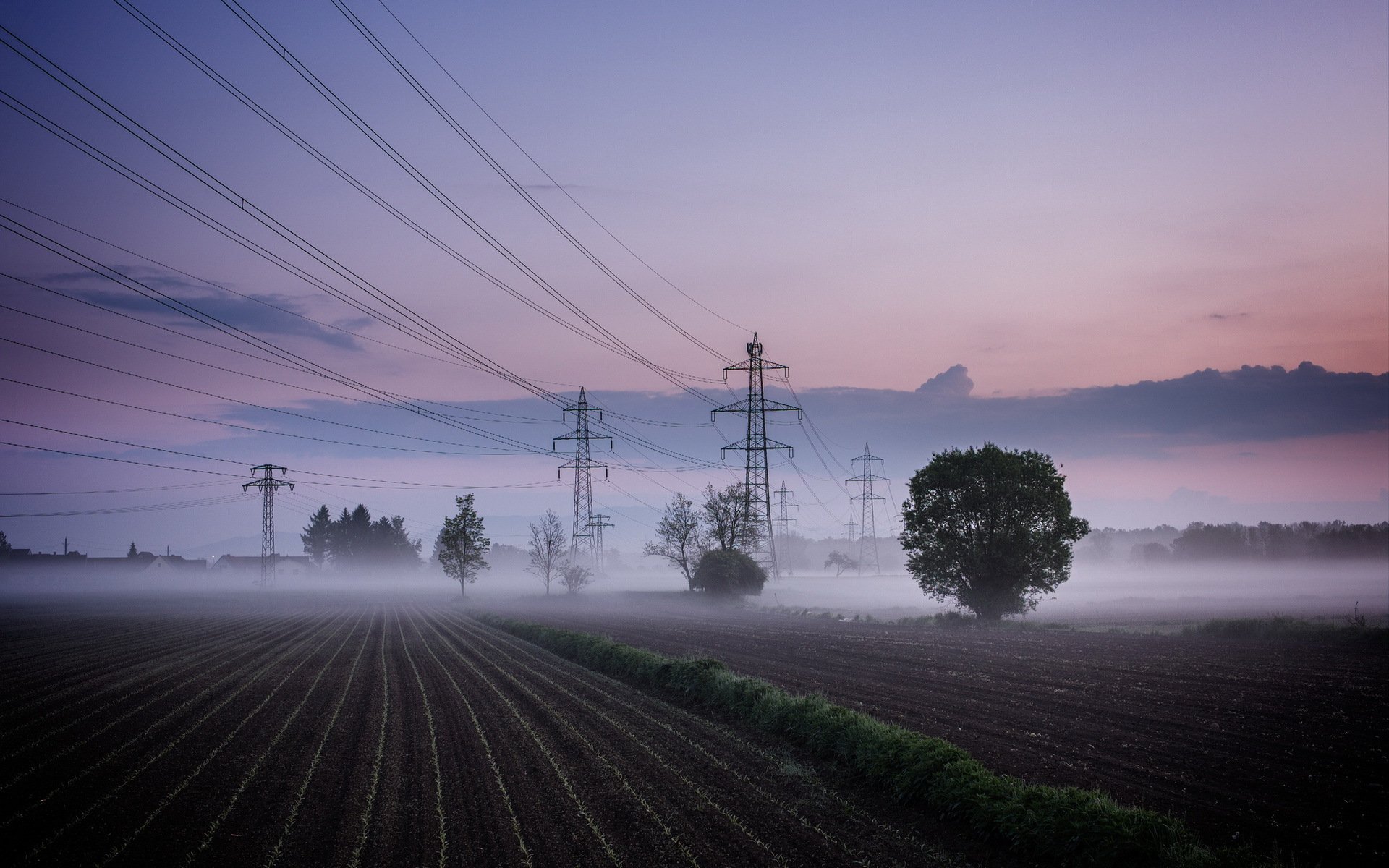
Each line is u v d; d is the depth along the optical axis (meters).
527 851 11.97
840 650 36.19
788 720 19.66
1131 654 32.31
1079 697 22.41
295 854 12.09
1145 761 15.23
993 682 25.44
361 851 12.16
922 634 45.28
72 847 12.59
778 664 31.12
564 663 37.16
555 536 99.69
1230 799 12.78
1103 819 11.05
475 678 31.91
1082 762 15.16
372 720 22.78
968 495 53.19
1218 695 22.11
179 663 38.47
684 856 11.62
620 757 17.81
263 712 24.47
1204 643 36.16
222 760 18.17
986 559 52.44
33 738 21.03
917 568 55.56
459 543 101.88
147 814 14.25
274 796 15.17
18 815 14.26
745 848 11.91
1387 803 12.54
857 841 12.20
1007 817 11.88
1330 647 33.47
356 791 15.44
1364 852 10.56
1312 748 16.08
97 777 16.88
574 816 13.58
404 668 35.69
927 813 13.39
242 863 11.80
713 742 19.20
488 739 19.91
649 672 29.61
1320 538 177.38
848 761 16.48
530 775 16.28
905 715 20.03
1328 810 12.22
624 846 12.06
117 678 33.06
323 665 37.09
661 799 14.51
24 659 40.81
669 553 93.19
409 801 14.68
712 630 50.25
